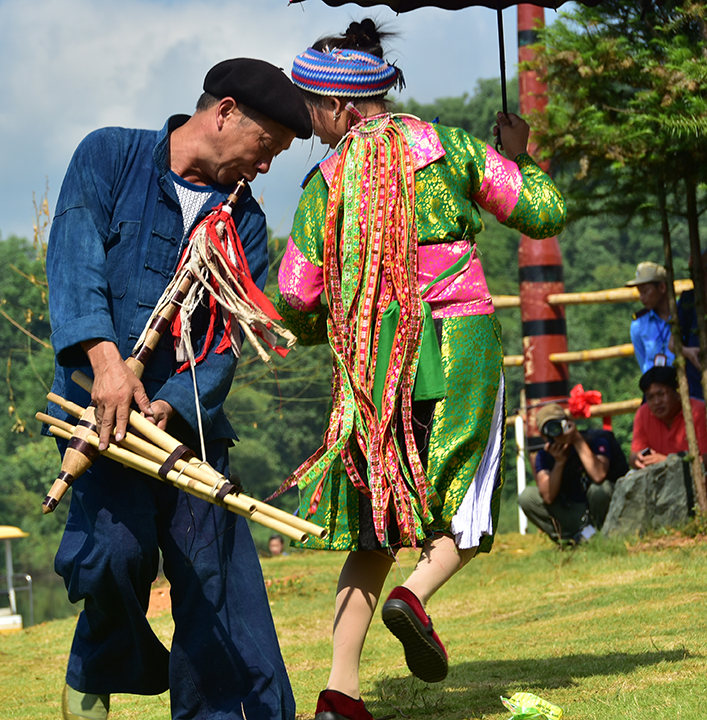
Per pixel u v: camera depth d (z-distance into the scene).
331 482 4.20
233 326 4.02
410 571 10.32
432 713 4.32
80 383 3.75
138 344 3.83
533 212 4.41
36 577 76.12
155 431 3.62
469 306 4.24
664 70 9.09
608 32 9.68
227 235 3.98
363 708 4.04
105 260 3.88
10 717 5.21
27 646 8.77
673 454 10.23
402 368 4.06
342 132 4.51
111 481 3.78
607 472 10.67
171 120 4.04
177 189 4.03
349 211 4.25
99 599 3.78
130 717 5.04
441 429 4.13
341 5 5.80
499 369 4.29
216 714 3.82
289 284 4.48
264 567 13.78
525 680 4.79
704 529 9.66
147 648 3.93
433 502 4.02
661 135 9.33
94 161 3.96
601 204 10.44
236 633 3.87
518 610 7.66
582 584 8.32
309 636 7.76
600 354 15.05
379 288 4.19
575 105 9.90
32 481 74.12
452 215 4.28
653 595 7.03
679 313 11.20
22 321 75.81
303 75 4.50
